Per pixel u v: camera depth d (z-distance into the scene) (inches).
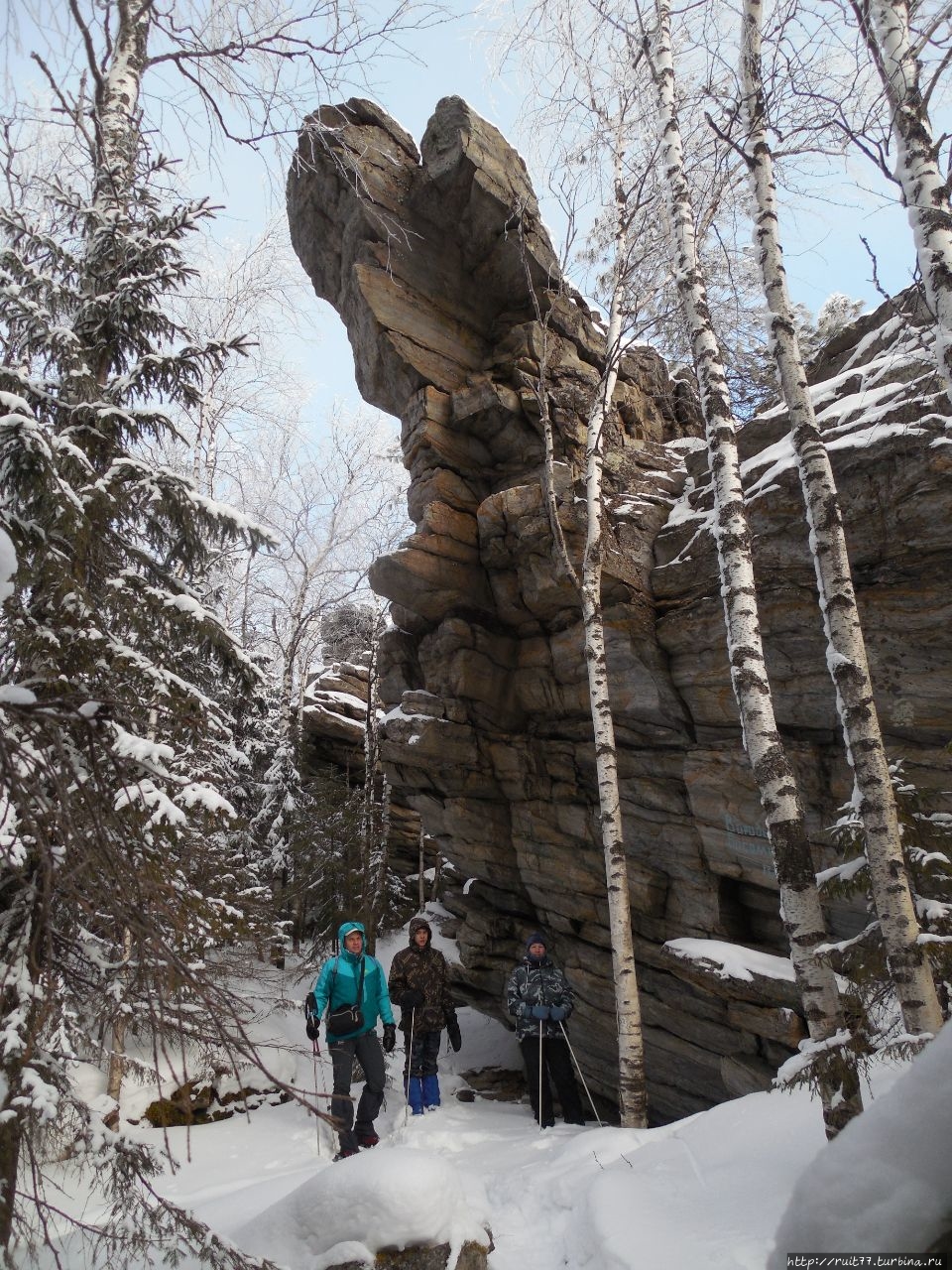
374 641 642.2
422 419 400.8
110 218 215.3
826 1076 156.6
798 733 292.4
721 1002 295.6
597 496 322.0
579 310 445.1
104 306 213.2
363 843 581.0
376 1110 268.8
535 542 359.9
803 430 192.9
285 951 569.3
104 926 153.4
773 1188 165.3
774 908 303.0
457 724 390.6
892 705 259.9
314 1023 271.6
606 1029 355.6
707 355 216.7
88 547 194.5
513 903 421.7
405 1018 332.2
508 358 415.8
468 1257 163.9
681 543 354.0
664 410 463.8
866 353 324.2
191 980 113.7
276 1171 267.9
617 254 335.3
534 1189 211.8
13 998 148.6
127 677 183.0
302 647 741.3
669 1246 151.9
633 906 339.3
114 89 213.8
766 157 209.9
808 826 280.7
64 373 207.2
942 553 257.3
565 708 377.4
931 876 179.9
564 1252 175.6
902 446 264.2
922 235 156.0
